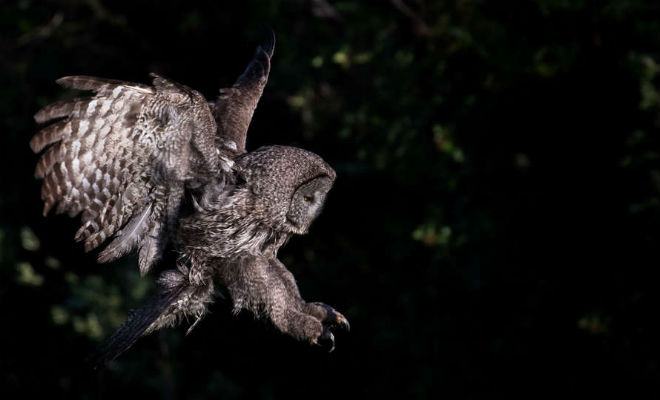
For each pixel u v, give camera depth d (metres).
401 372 22.56
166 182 10.25
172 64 25.61
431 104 21.03
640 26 18.91
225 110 11.64
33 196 26.45
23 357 27.31
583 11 19.20
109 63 26.09
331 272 23.42
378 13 21.83
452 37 20.34
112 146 9.96
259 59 12.59
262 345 26.41
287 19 23.16
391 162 21.23
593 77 19.58
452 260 21.38
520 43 19.80
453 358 21.88
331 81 23.08
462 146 20.62
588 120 19.89
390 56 21.73
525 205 20.73
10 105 25.81
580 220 20.38
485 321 21.81
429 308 22.28
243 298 10.68
